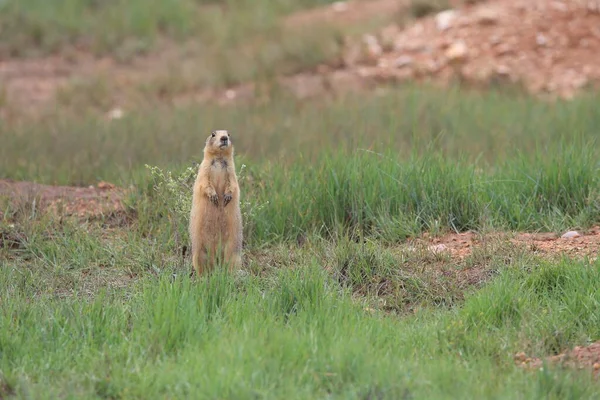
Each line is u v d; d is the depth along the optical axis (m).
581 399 15.30
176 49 58.00
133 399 15.41
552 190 26.69
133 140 36.66
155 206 27.00
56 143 36.91
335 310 19.23
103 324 18.45
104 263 24.14
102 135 37.50
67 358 16.95
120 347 17.28
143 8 62.34
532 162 29.27
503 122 38.47
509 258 22.48
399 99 42.53
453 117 38.81
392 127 32.94
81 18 61.97
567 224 25.47
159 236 25.36
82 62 56.78
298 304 19.62
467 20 53.06
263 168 29.05
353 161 27.42
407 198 26.36
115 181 31.09
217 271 20.78
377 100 42.53
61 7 63.31
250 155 32.88
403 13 56.59
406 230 25.20
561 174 26.88
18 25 60.22
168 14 61.97
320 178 26.80
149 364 16.48
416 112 39.47
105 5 64.19
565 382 15.59
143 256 24.06
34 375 16.42
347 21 58.44
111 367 16.44
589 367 16.72
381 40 53.16
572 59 49.28
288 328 18.14
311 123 38.81
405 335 18.33
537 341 18.05
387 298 21.42
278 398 15.04
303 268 21.73
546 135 35.16
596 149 30.20
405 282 22.02
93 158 34.19
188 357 16.59
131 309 19.56
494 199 26.53
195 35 60.22
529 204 26.25
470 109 40.72
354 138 33.16
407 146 33.81
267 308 19.34
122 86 50.56
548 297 20.25
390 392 15.27
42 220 26.25
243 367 15.85
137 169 30.73
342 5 62.72
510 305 19.42
